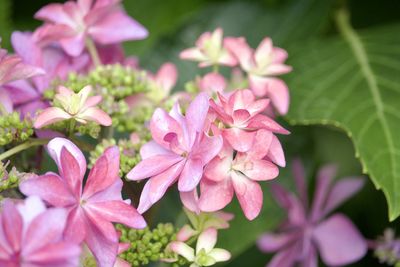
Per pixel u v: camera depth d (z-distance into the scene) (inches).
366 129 19.9
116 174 14.6
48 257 13.0
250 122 15.1
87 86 16.0
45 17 18.6
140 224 14.3
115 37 18.9
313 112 20.7
